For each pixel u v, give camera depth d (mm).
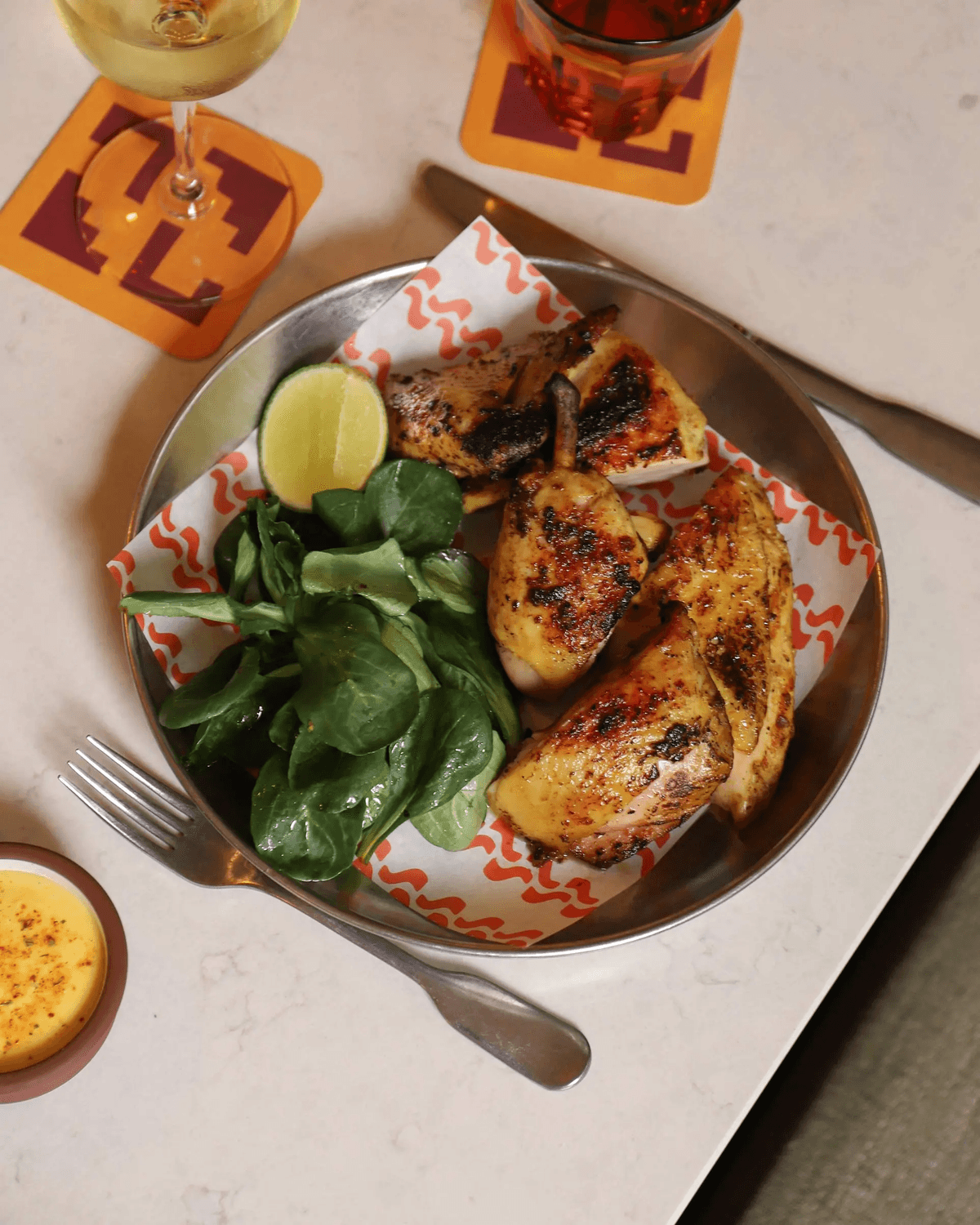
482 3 698
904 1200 668
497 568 610
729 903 627
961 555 661
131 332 658
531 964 616
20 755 624
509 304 643
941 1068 673
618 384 625
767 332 681
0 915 584
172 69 570
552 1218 601
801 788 616
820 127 700
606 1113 608
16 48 678
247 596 622
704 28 611
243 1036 608
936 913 676
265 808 572
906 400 679
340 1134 604
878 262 690
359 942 602
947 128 705
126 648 622
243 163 676
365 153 685
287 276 671
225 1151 600
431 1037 612
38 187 668
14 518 642
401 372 646
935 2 711
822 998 654
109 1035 604
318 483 632
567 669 609
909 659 651
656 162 689
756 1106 677
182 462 621
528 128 689
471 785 600
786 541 641
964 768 642
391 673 569
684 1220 666
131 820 611
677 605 609
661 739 589
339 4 694
